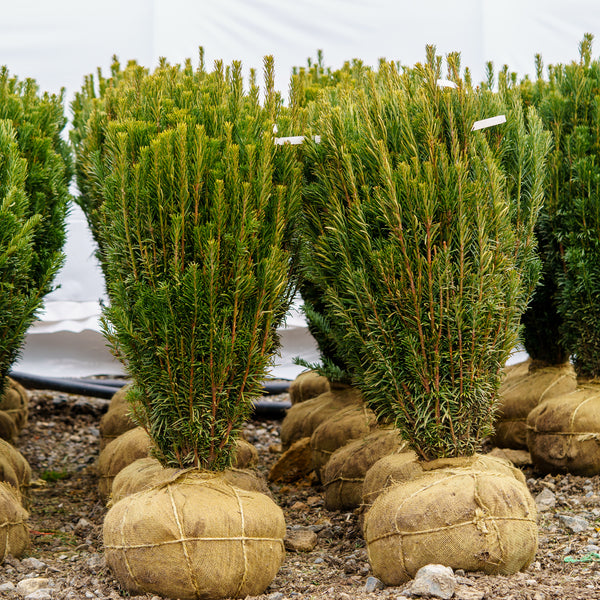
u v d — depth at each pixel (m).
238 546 2.98
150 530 2.96
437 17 7.57
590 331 4.66
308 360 7.52
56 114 5.50
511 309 3.29
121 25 7.53
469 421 3.28
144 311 3.17
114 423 5.46
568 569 3.15
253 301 3.29
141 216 3.26
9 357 4.09
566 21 7.34
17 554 3.59
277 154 3.50
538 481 4.59
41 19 7.41
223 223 3.20
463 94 3.35
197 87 3.79
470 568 2.96
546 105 4.93
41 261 4.26
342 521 4.27
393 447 4.19
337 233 3.27
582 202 4.47
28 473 4.53
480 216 3.17
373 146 3.27
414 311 3.17
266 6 7.62
